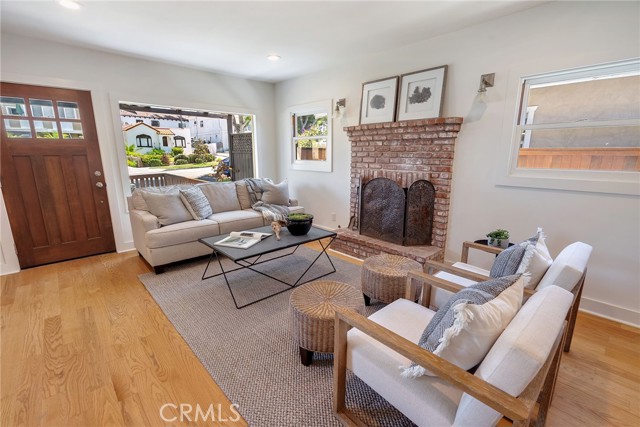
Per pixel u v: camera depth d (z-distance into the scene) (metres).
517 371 0.80
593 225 2.18
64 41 2.92
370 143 3.42
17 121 2.86
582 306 2.28
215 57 3.43
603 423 1.34
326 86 3.97
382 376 1.15
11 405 1.41
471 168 2.73
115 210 3.50
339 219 4.14
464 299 1.01
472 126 2.67
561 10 2.13
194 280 2.80
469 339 0.95
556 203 2.31
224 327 2.05
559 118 2.30
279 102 4.80
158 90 3.65
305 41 2.94
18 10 2.25
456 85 2.73
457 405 0.99
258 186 4.15
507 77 2.42
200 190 3.62
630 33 1.90
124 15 2.34
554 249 2.37
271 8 2.24
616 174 2.09
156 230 2.93
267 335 1.96
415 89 3.00
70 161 3.18
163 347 1.84
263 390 1.52
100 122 3.28
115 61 3.30
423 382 1.07
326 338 1.56
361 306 1.67
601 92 2.11
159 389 1.52
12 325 2.06
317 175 4.36
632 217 2.03
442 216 2.93
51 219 3.14
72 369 1.65
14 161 2.88
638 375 1.62
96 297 2.47
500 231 2.37
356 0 2.13
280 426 1.33
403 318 1.46
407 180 3.13
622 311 2.13
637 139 2.02
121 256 3.44
